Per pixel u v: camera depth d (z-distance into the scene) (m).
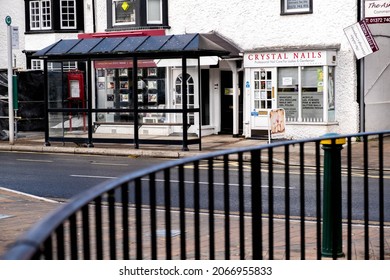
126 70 22.20
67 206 2.90
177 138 21.42
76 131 22.77
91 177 15.56
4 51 32.12
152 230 4.08
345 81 23.42
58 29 30.03
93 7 27.64
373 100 23.98
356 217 10.66
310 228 9.55
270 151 5.02
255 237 4.97
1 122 25.47
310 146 21.08
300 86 23.44
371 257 7.63
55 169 17.16
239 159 4.88
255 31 24.72
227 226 4.71
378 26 24.09
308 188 13.30
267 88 24.09
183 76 21.09
